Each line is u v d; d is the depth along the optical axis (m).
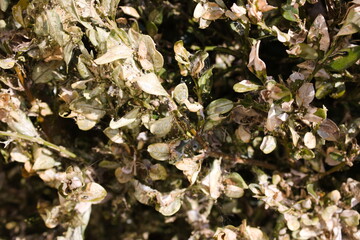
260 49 0.60
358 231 0.56
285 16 0.54
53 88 0.60
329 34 0.55
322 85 0.55
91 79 0.55
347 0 0.56
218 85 0.61
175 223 0.66
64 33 0.54
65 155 0.60
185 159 0.55
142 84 0.52
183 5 0.61
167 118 0.54
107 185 0.61
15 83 0.58
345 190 0.57
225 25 0.60
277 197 0.57
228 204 0.61
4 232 0.72
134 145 0.58
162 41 0.60
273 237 0.58
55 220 0.60
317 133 0.55
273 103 0.53
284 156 0.60
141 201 0.58
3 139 0.60
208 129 0.56
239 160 0.58
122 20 0.56
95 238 0.71
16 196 0.73
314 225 0.57
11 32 0.57
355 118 0.58
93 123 0.56
